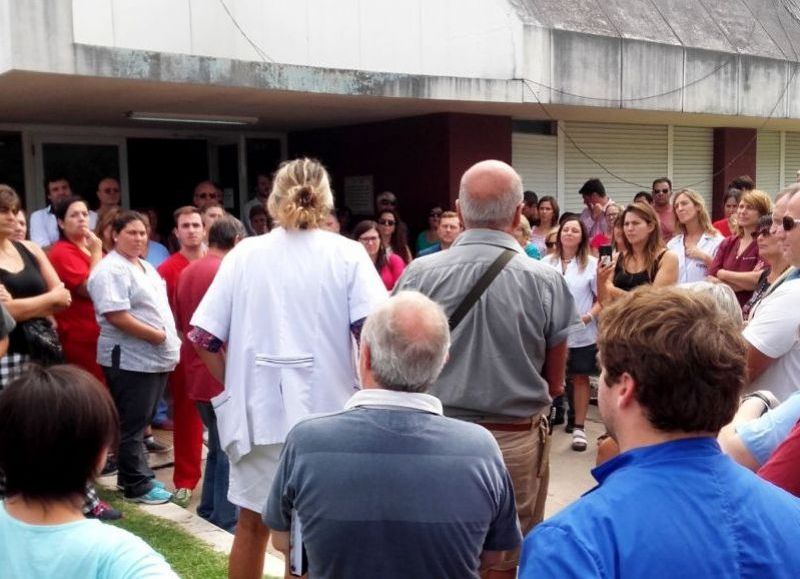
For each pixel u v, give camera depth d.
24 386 1.56
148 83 5.94
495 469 2.11
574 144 11.05
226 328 3.34
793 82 11.00
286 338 3.23
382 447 2.03
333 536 2.00
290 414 3.22
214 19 6.80
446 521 2.00
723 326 1.46
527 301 2.92
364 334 2.18
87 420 1.56
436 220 8.52
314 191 3.27
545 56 8.33
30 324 4.05
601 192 9.08
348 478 2.01
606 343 1.52
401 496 1.99
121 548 1.54
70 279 5.22
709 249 6.34
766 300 3.06
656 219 5.77
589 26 9.16
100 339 4.92
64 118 8.55
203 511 4.78
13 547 1.55
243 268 3.29
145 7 6.41
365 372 2.18
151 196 10.25
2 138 9.03
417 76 7.25
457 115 9.05
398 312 2.11
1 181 9.06
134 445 4.91
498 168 3.01
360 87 6.87
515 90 8.09
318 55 7.41
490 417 2.94
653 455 1.45
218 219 4.69
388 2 7.81
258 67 6.26
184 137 10.36
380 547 1.99
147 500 4.92
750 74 10.40
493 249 2.98
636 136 11.78
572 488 5.42
